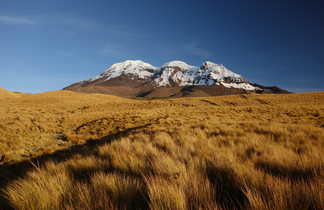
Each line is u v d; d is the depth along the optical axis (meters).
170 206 1.59
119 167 3.07
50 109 35.25
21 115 20.20
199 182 2.08
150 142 5.80
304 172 2.50
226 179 2.43
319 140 5.38
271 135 6.60
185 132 8.02
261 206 1.45
